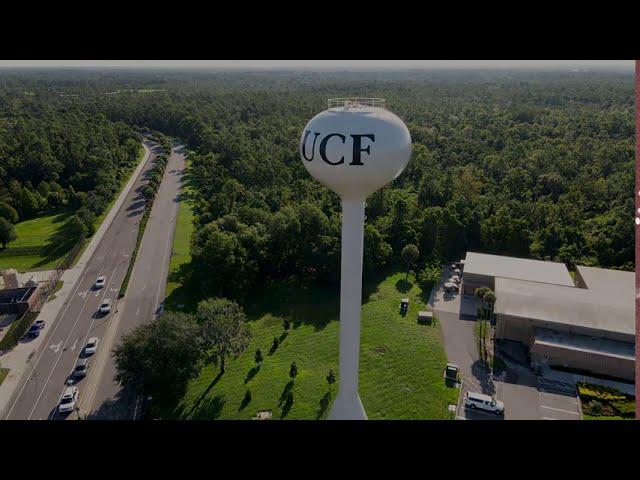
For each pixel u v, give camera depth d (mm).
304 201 75500
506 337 51250
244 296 61156
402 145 28781
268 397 42531
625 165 96375
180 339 41906
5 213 85000
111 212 93938
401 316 55875
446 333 52469
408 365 46781
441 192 86062
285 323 53781
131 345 42219
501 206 79375
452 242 72062
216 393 43281
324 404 41469
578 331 48281
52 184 99625
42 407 42312
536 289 55188
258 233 67438
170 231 83438
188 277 66125
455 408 41125
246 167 100812
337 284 64062
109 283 65438
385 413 40438
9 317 56531
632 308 51062
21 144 112812
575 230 72312
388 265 69250
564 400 42438
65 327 54812
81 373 46031
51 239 81500
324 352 49531
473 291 60750
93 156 112125
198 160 120875
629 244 67625
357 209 31406
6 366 48000
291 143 125125
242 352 47000
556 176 91875
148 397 42156
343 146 27703
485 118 166250
